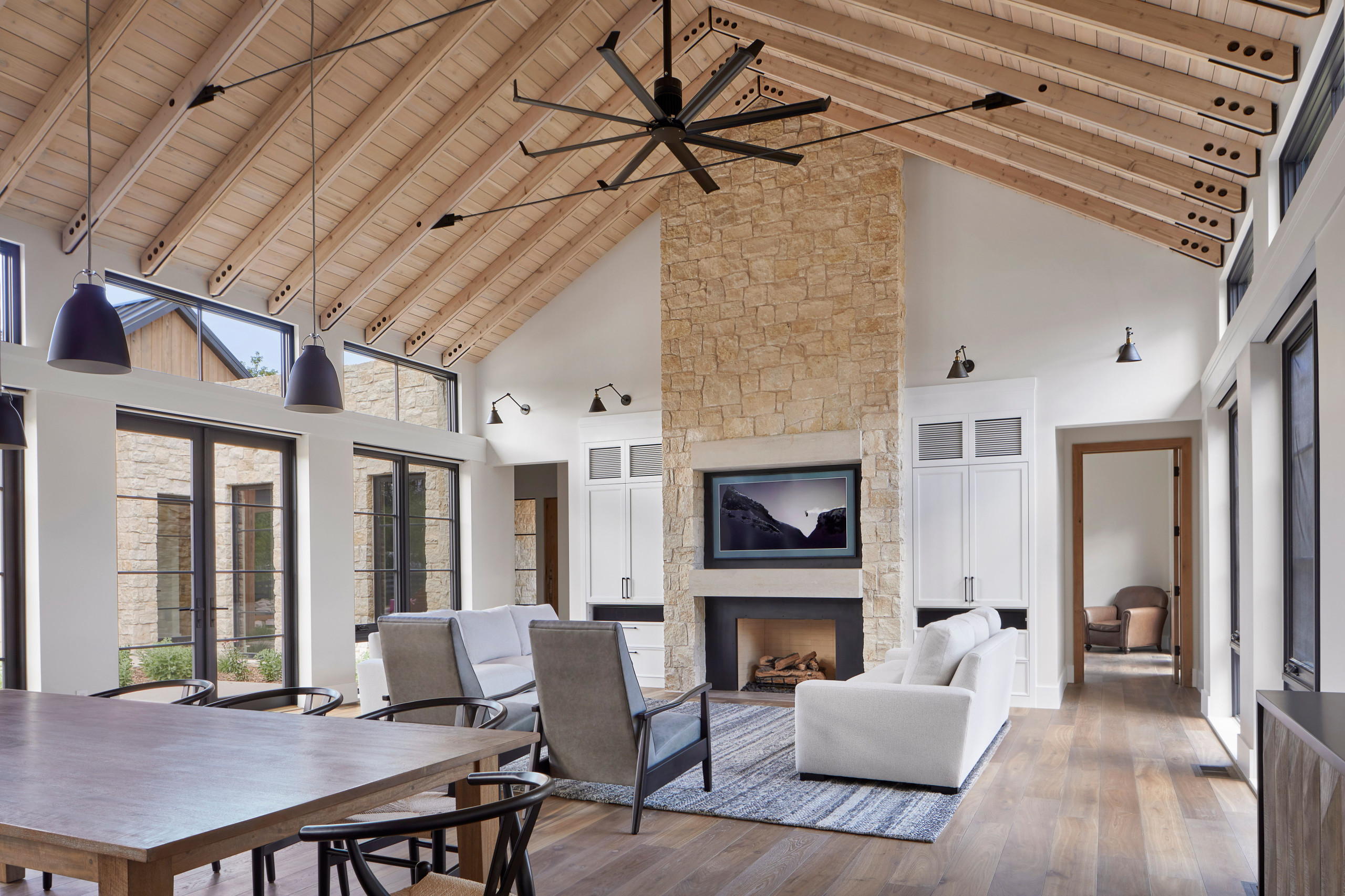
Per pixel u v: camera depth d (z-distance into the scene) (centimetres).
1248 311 491
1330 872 185
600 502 919
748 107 836
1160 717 692
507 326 984
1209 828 421
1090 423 741
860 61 644
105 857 172
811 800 463
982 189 788
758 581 806
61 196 600
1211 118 440
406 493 930
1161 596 1108
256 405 744
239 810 189
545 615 764
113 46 517
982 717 532
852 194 798
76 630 602
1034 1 421
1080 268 752
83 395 611
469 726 358
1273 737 243
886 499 770
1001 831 417
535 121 725
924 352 796
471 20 608
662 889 351
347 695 818
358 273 805
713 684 841
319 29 589
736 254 837
